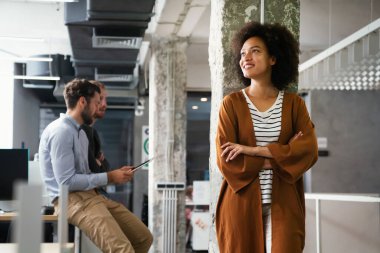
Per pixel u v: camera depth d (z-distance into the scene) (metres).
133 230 4.11
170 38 9.65
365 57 6.70
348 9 8.65
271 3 3.66
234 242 2.71
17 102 12.13
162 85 9.67
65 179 3.82
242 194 2.72
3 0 10.14
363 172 11.73
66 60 11.95
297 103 2.85
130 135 15.47
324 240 5.53
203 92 13.55
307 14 8.92
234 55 3.03
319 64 7.93
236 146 2.74
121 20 7.26
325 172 11.69
